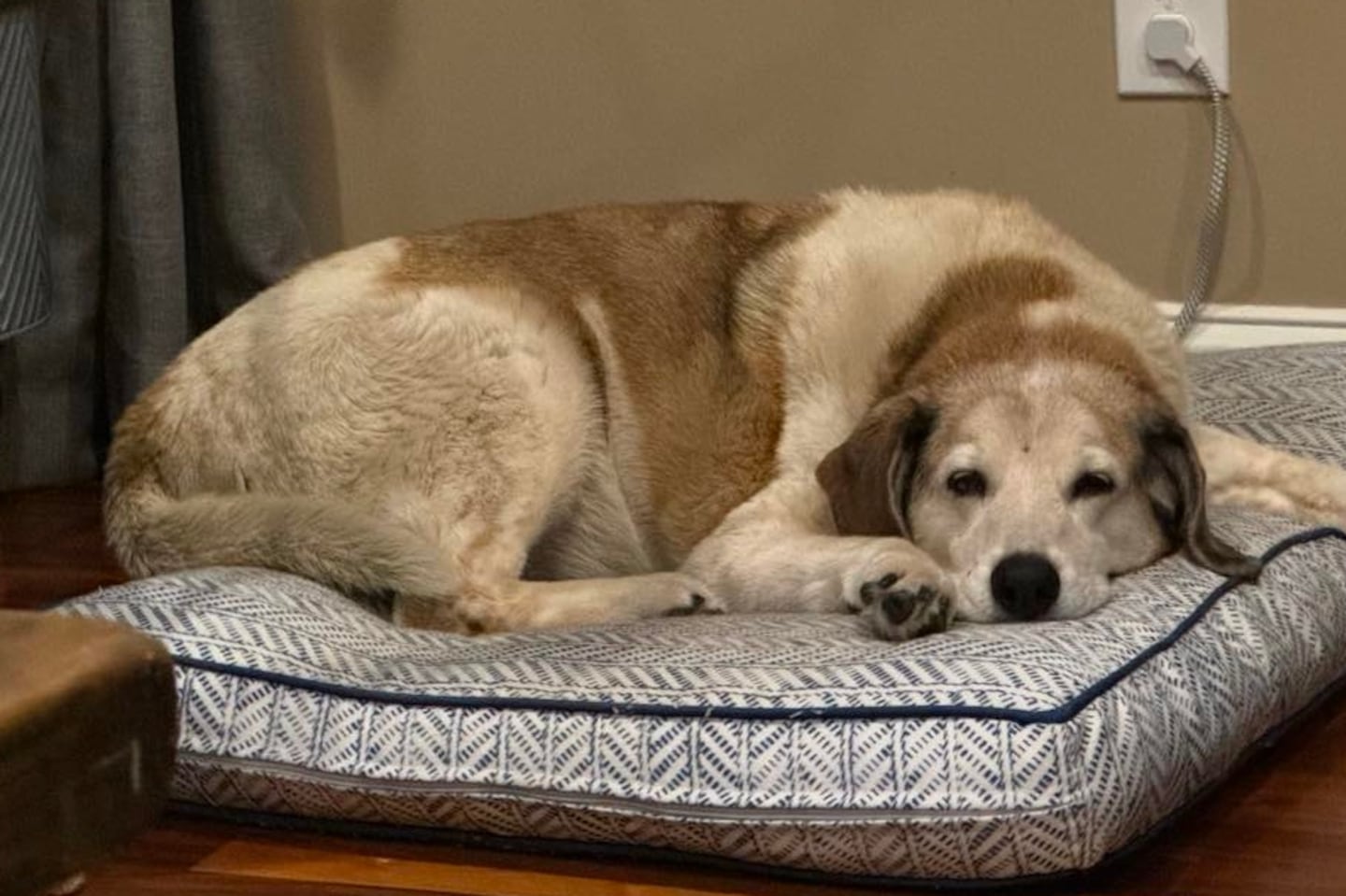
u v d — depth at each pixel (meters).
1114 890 2.61
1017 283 3.34
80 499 4.88
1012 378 3.10
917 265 3.41
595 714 2.67
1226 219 4.60
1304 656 3.00
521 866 2.75
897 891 2.61
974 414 3.06
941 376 3.16
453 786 2.73
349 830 2.87
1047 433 3.01
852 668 2.65
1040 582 2.88
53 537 4.52
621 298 3.49
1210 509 3.37
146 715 1.18
